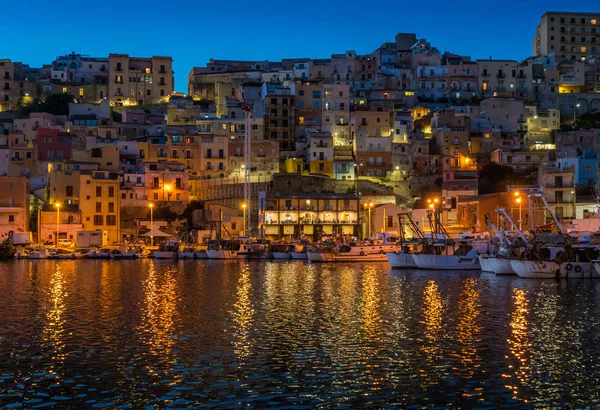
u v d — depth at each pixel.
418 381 34.50
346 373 35.91
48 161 160.75
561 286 71.94
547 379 34.69
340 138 190.00
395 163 179.88
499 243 94.00
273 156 176.88
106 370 36.44
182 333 45.72
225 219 153.88
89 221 149.50
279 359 38.66
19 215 142.88
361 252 118.88
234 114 197.12
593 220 121.81
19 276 87.62
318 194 153.88
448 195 157.62
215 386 33.81
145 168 159.12
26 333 45.72
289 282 78.69
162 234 144.38
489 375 35.41
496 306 57.19
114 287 73.19
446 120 192.12
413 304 58.84
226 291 69.06
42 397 32.19
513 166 177.88
